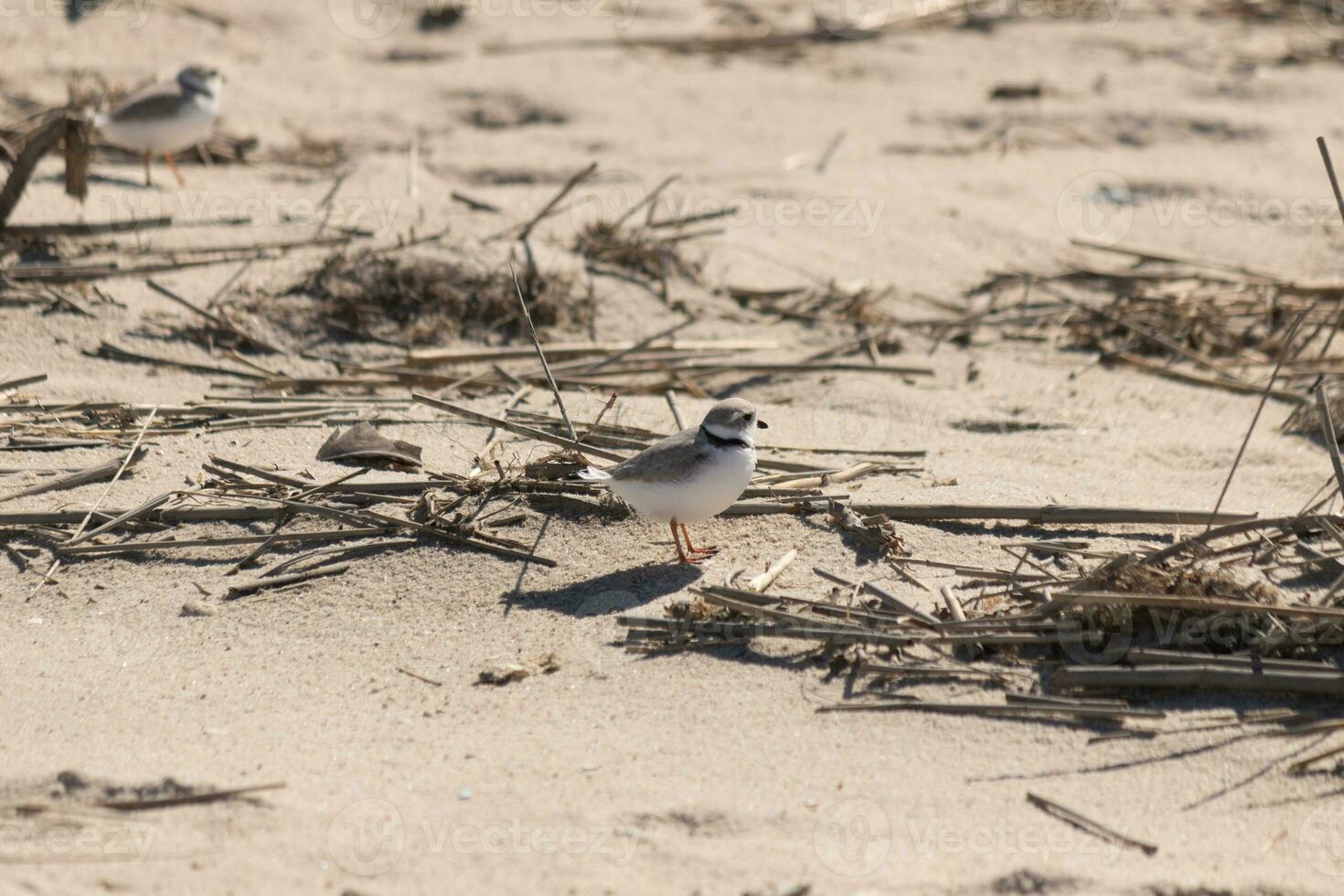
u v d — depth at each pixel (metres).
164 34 22.61
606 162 19.05
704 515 9.14
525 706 7.96
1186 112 21.62
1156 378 13.62
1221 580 8.25
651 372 13.27
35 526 9.66
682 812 6.96
